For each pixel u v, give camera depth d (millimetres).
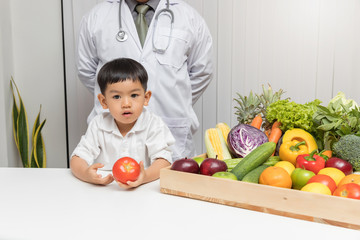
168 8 1910
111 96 1156
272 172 937
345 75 2504
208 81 2143
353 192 842
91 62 2053
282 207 875
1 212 883
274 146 1059
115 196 991
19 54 2691
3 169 1226
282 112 1255
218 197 946
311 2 2479
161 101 1915
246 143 1190
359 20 2432
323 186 884
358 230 803
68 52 2701
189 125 1997
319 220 840
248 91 2629
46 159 2820
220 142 1253
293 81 2572
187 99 2014
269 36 2555
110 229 792
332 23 2471
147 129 1275
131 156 1277
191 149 2082
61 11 2666
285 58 2559
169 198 982
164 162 1207
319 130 1247
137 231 783
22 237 764
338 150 1107
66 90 2750
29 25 2678
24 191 1025
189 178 977
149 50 1886
